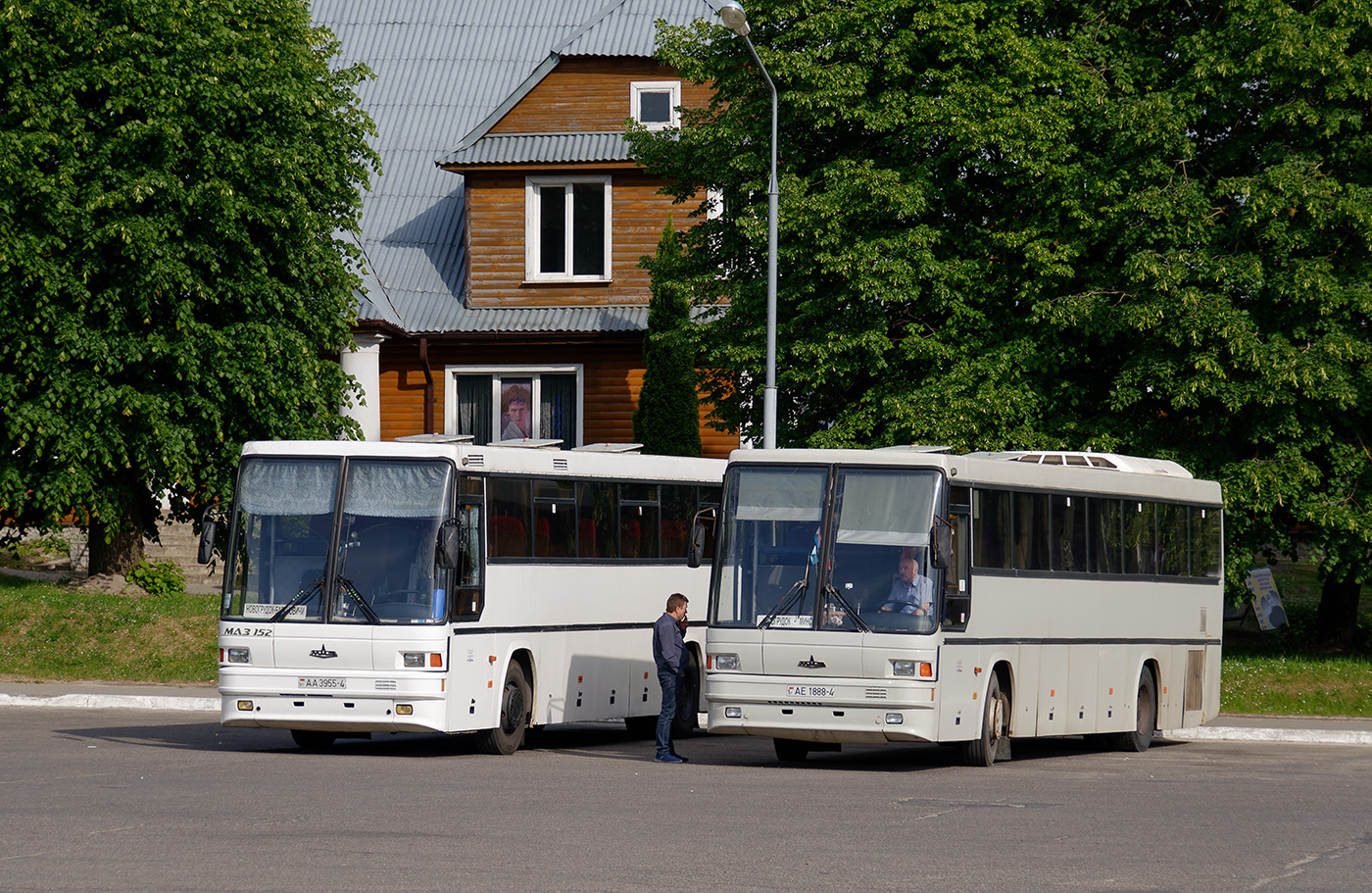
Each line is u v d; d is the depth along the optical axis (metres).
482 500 25.73
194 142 38.81
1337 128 36.19
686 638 31.58
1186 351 36.56
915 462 24.05
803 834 16.27
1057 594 27.05
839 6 37.91
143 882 12.91
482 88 60.16
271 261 41.41
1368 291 35.66
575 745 29.12
